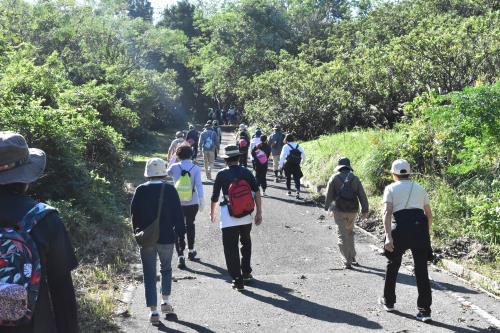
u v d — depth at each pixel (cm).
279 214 1418
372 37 3953
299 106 2902
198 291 819
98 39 3944
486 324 675
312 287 836
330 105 2752
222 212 827
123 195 1498
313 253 1045
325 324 681
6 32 2578
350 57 2705
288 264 969
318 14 6475
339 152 1838
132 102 3180
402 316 707
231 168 848
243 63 5844
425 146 1366
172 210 703
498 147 1098
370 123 2503
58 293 283
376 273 915
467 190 1170
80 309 703
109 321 677
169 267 709
